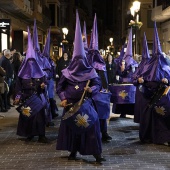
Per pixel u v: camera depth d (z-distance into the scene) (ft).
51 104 37.93
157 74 26.68
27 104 27.40
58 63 49.75
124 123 36.06
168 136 26.78
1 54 45.55
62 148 22.72
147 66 27.43
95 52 28.43
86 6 239.71
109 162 22.86
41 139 28.07
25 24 89.04
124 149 26.02
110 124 35.55
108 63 46.39
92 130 22.03
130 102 35.50
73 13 188.14
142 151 25.49
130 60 37.78
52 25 136.87
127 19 174.19
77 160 23.27
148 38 124.26
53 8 136.67
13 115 40.06
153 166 22.09
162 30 107.45
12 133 31.37
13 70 43.75
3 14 68.23
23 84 27.71
